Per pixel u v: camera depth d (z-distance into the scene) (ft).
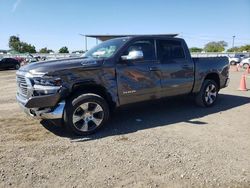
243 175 11.92
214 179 11.57
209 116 21.66
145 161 13.25
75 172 12.23
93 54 19.76
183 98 23.38
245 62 100.68
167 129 18.25
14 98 30.32
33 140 16.16
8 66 101.76
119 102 18.29
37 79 15.58
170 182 11.35
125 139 16.30
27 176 11.88
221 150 14.64
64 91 15.96
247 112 23.09
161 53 20.48
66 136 16.85
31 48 303.68
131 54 18.06
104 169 12.48
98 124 17.37
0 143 15.64
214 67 24.36
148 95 19.62
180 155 13.94
